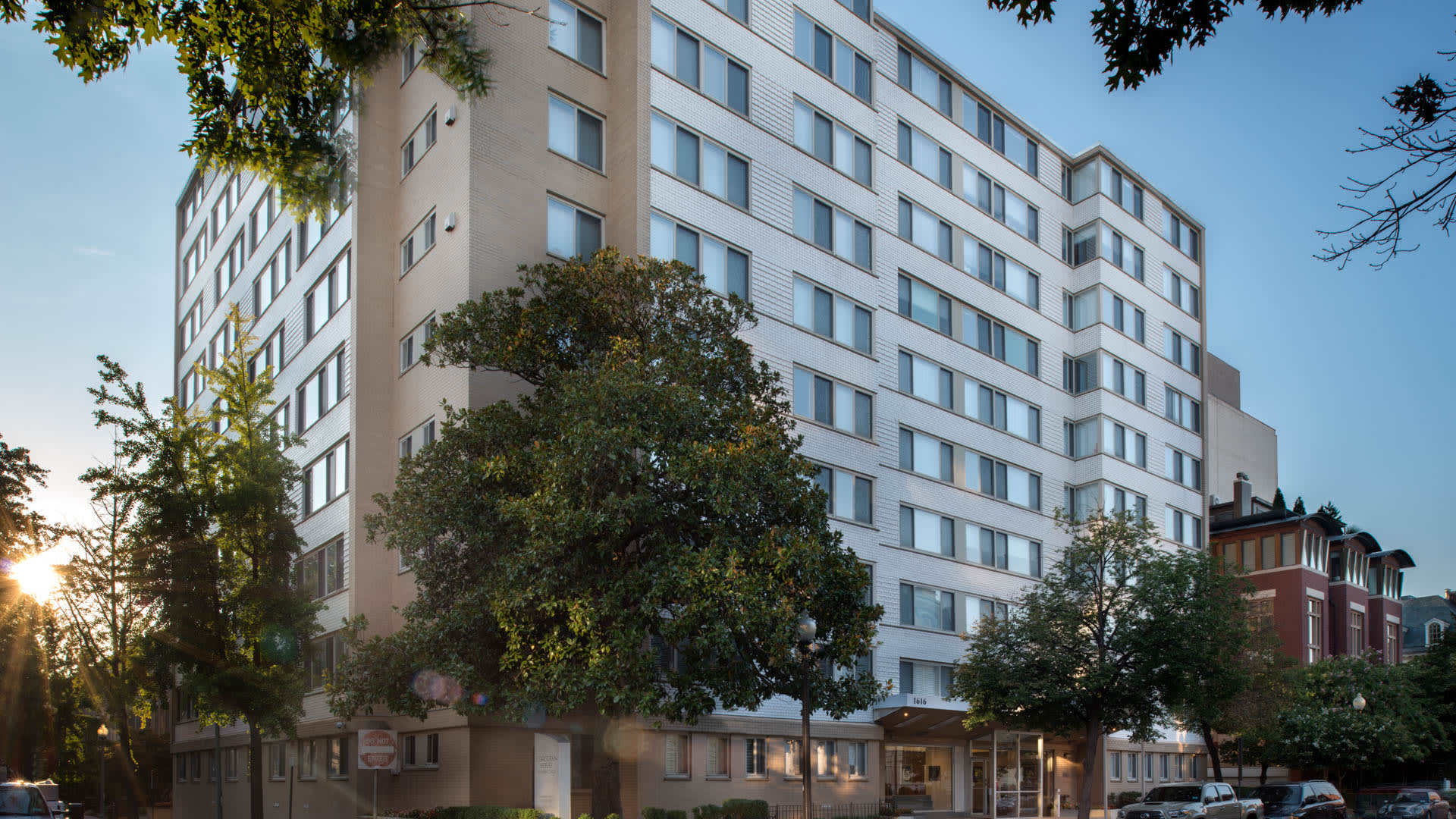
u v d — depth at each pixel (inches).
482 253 1149.7
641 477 834.2
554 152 1229.7
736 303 993.5
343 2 480.7
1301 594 2346.2
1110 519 1455.5
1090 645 1294.3
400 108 1354.6
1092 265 2023.9
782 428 943.7
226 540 1213.1
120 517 1397.6
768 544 824.9
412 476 935.7
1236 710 1505.9
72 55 431.8
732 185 1364.4
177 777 2023.9
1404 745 1862.7
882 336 1598.2
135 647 1323.8
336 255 1396.4
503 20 1198.9
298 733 1373.0
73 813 1327.5
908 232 1685.5
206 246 2106.3
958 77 1819.6
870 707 1453.0
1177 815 1227.2
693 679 836.6
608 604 802.8
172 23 461.7
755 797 1285.7
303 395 1496.1
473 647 883.4
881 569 1520.7
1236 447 2933.1
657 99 1279.5
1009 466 1820.9
